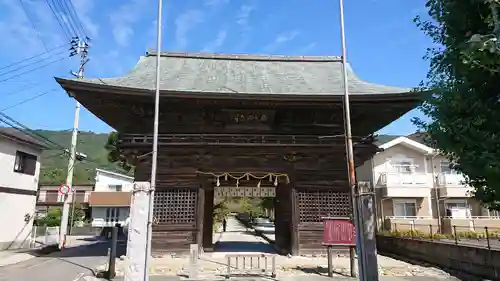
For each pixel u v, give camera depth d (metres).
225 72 19.33
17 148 23.58
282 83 18.02
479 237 23.86
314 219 16.30
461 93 5.98
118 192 48.84
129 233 9.17
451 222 27.95
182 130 16.94
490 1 5.43
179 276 11.83
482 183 6.23
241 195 17.62
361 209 10.04
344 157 16.89
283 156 16.70
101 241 28.45
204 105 16.22
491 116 5.61
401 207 30.20
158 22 12.16
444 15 6.28
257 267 13.16
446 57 6.23
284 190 17.69
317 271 12.52
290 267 13.23
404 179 29.97
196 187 16.22
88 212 51.38
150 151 15.73
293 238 16.03
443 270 13.91
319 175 16.72
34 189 25.44
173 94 14.73
